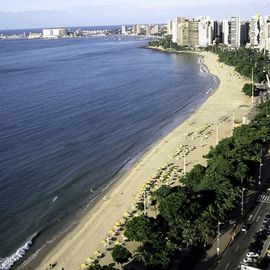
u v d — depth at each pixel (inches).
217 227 5039.4
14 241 5315.0
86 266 4694.9
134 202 6023.6
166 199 5034.5
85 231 5447.8
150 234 4613.7
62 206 6127.0
